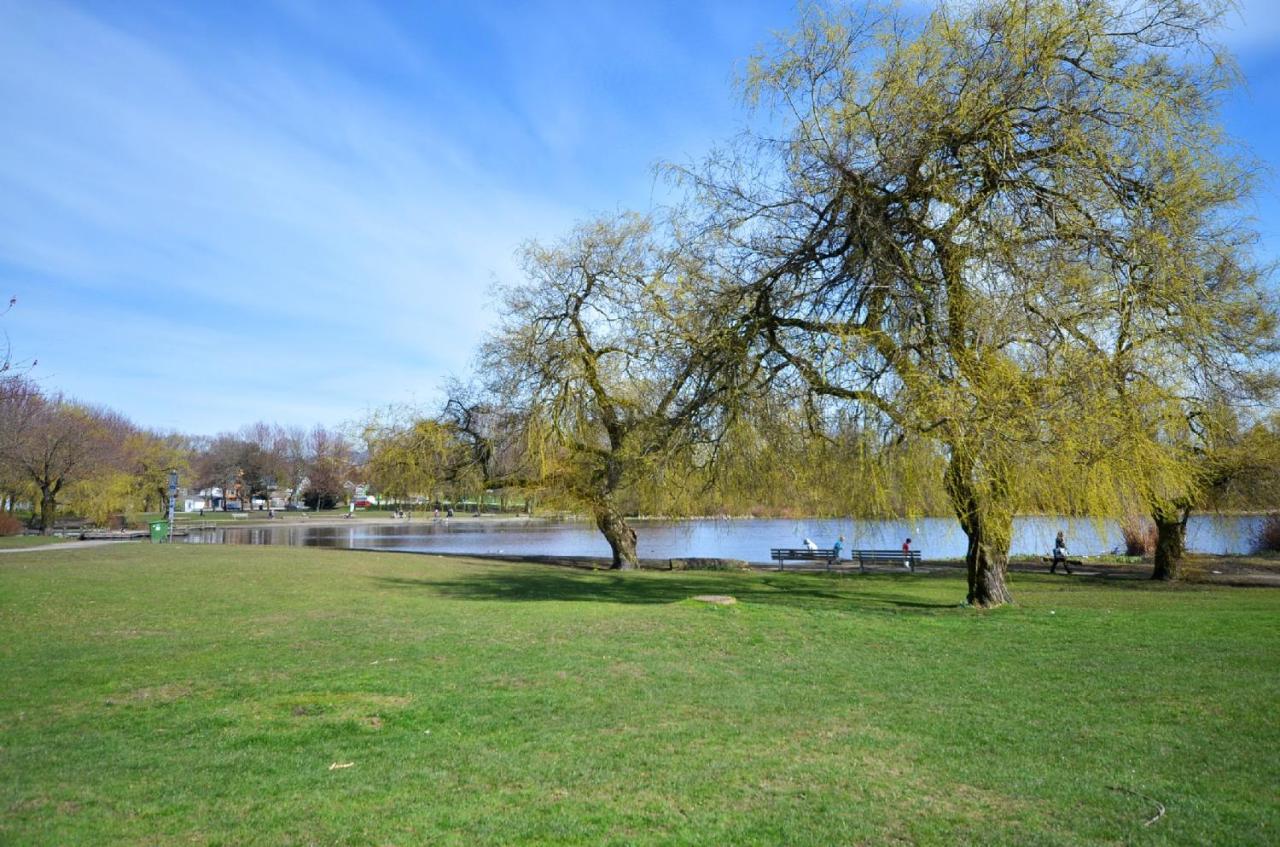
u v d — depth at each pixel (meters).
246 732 6.95
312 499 102.50
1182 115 13.40
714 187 16.30
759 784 5.72
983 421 12.02
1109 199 13.03
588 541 51.16
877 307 13.62
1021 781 5.75
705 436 17.69
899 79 13.77
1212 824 4.95
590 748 6.57
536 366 26.17
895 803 5.35
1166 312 12.95
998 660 10.06
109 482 51.56
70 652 10.15
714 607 13.70
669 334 17.48
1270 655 10.12
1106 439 12.30
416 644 10.75
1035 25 13.29
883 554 27.72
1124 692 8.30
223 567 22.47
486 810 5.25
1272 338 17.59
